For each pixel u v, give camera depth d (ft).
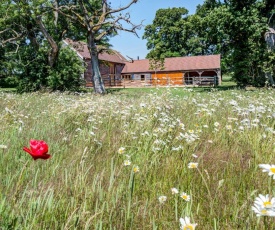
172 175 9.52
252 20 92.27
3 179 8.84
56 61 89.25
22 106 27.22
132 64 195.72
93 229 6.61
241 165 10.72
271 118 18.30
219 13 94.89
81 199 7.59
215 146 13.32
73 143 13.65
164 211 7.47
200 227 6.81
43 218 6.61
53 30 102.37
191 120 19.10
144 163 10.45
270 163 10.73
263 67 94.12
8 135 13.92
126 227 6.84
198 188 8.77
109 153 12.08
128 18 85.92
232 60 100.01
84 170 9.61
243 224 6.63
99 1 110.42
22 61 87.10
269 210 5.28
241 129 15.57
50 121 19.67
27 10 85.25
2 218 6.27
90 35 92.32
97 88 92.58
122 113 20.47
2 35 100.89
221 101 28.22
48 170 9.61
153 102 24.40
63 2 107.55
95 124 18.28
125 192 8.17
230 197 8.25
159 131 14.79
